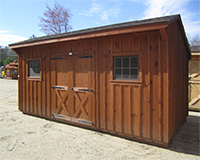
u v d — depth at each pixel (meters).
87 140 3.81
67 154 3.16
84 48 4.50
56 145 3.55
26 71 6.02
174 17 3.46
